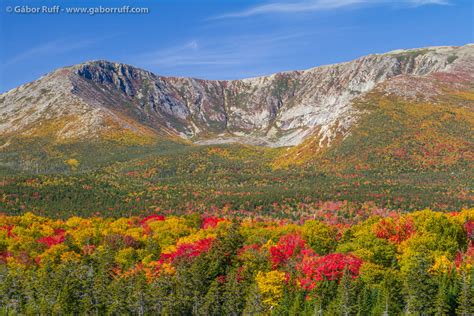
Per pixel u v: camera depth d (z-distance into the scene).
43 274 113.62
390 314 87.38
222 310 101.06
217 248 114.19
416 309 87.19
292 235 127.75
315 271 99.06
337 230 133.25
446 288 88.44
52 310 102.94
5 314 106.12
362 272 97.06
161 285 105.12
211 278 107.19
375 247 105.62
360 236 113.12
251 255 110.38
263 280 98.50
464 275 88.06
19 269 118.00
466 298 84.38
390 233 116.06
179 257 118.12
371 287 93.38
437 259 95.88
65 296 104.12
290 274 100.81
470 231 117.75
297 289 96.50
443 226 114.88
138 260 132.12
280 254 110.44
